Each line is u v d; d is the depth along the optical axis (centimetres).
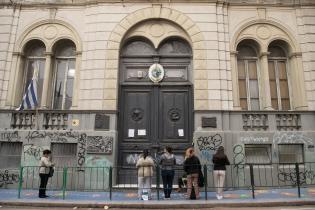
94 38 1476
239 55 1555
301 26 1530
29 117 1418
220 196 1095
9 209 960
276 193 1189
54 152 1388
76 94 1451
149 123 1448
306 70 1484
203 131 1372
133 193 1248
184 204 998
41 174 1141
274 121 1410
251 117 1414
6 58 1495
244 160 1359
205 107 1403
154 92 1477
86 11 1517
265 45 1511
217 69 1445
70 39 1509
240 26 1516
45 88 1477
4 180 1362
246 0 1538
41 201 1031
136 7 1502
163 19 1503
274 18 1535
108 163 1346
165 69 1502
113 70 1441
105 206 1008
